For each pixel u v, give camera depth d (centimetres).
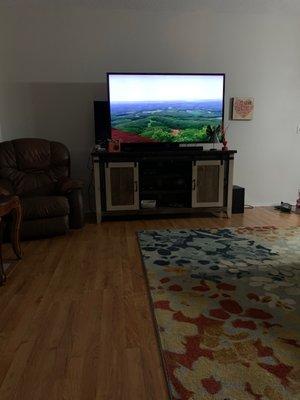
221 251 271
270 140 436
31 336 161
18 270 242
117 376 133
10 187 332
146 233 324
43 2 357
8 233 292
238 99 417
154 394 123
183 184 388
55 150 364
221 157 376
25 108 390
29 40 376
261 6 375
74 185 329
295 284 210
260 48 409
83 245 295
